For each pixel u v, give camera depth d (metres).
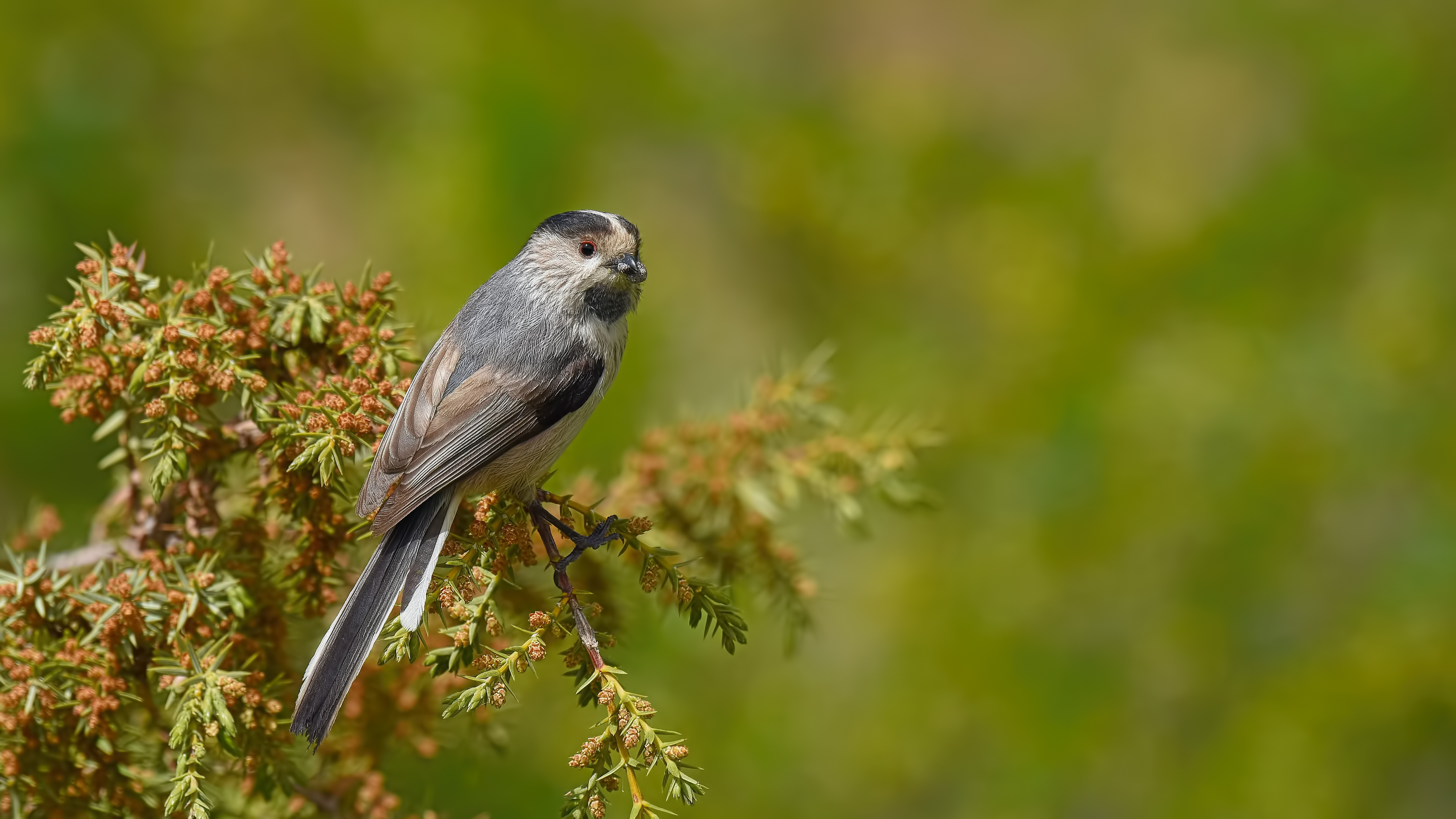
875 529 12.82
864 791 11.59
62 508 11.23
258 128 13.53
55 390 6.33
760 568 7.90
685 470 7.99
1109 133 15.91
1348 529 12.59
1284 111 15.50
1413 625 11.98
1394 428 12.85
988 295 14.20
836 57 16.50
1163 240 14.41
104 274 6.12
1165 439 12.91
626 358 12.77
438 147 13.25
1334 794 11.48
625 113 14.48
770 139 14.79
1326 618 12.22
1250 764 11.61
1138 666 12.14
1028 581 12.48
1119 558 12.51
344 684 5.79
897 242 14.62
